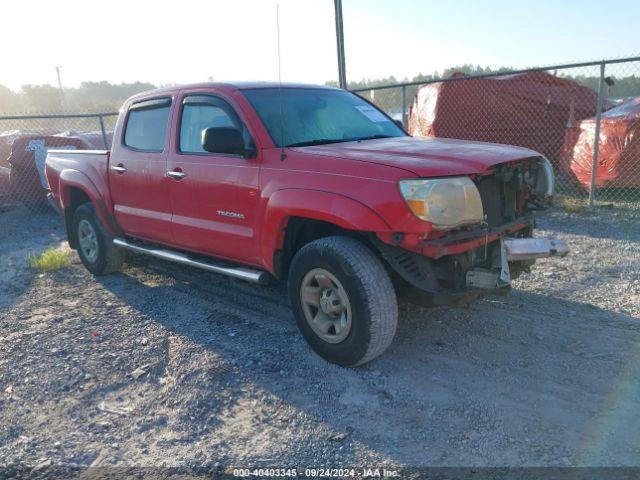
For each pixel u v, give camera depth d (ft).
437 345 13.97
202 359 13.80
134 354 14.43
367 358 12.48
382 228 11.41
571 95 36.83
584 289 17.38
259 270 14.94
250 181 13.92
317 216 12.30
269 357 13.74
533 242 12.30
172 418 11.60
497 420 10.75
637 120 29.19
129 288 19.90
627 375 12.10
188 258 16.89
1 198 38.22
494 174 12.80
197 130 15.85
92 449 10.74
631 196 30.60
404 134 17.08
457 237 11.83
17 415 12.00
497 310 15.94
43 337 15.81
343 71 33.40
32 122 76.38
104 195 19.56
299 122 14.98
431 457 9.87
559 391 11.62
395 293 12.68
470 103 37.68
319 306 13.12
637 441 9.90
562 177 34.63
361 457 9.99
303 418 11.26
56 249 27.58
